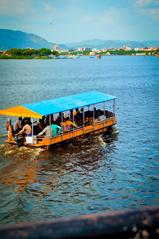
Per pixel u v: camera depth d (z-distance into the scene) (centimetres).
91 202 1786
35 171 2266
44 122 3088
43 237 149
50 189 1966
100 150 2795
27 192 1919
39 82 9850
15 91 7519
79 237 150
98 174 2219
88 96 3600
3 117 4250
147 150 2772
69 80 10556
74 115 3366
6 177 2144
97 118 3469
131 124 3891
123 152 2727
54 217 1628
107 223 157
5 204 1761
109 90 7831
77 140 3086
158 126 3753
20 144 2797
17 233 150
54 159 2530
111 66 19588
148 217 161
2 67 18300
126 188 1966
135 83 9456
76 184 2044
